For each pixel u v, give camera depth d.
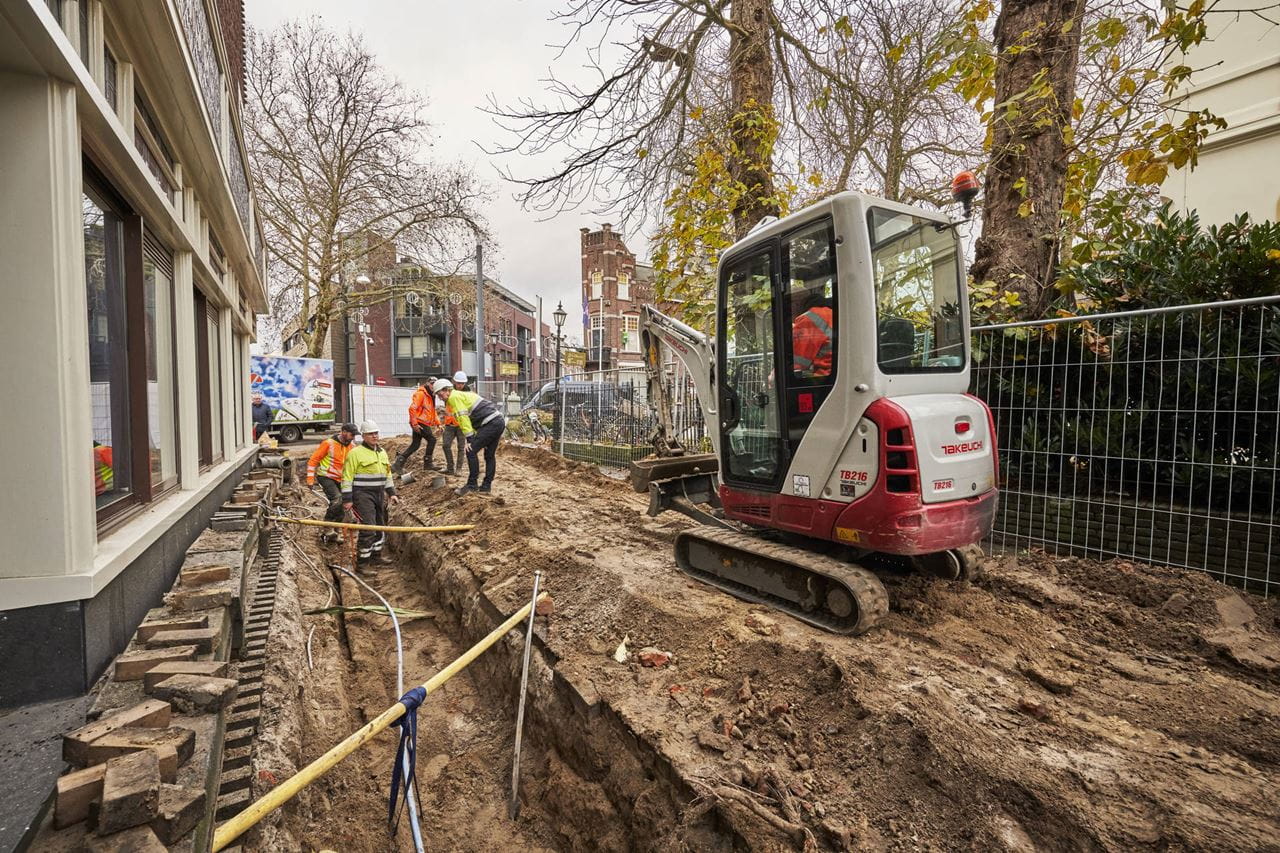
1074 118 6.18
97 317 3.54
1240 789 2.36
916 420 3.53
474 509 8.20
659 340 6.11
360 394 24.02
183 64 4.03
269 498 7.83
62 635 2.49
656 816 2.86
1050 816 2.28
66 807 1.69
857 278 3.62
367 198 21.48
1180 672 3.36
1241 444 4.41
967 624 3.89
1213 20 7.88
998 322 5.92
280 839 2.94
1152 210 6.10
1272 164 7.55
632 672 3.75
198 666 2.52
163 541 3.87
